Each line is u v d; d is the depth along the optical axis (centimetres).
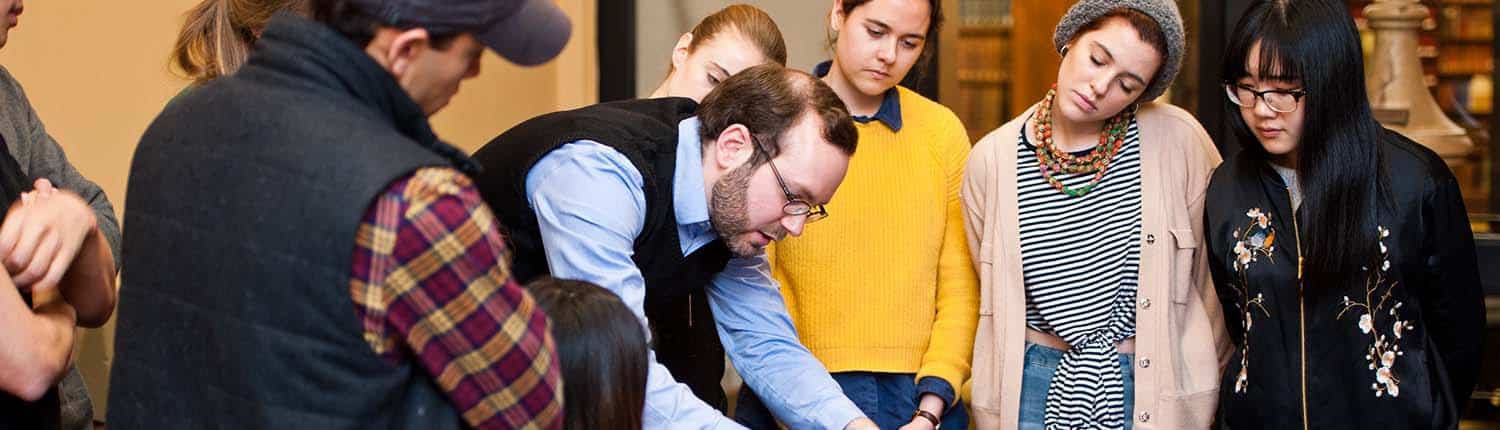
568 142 208
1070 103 254
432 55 143
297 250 132
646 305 224
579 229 201
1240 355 258
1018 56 377
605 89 390
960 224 281
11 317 155
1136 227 262
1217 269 259
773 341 235
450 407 140
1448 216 244
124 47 347
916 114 279
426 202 131
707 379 260
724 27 262
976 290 281
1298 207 250
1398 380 245
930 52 285
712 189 207
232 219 136
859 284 269
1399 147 247
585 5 385
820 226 269
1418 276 246
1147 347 261
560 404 146
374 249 130
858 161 271
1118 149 263
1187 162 266
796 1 383
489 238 137
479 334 136
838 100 207
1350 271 244
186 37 233
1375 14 351
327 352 133
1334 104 240
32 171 227
